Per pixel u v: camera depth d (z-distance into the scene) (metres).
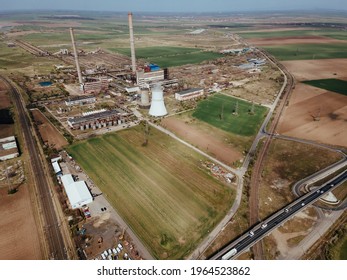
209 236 65.56
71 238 64.19
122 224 68.56
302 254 60.53
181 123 127.12
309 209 73.75
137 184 83.56
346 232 66.00
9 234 65.19
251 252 60.69
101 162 95.62
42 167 92.81
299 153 101.81
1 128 122.25
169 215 71.56
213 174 89.00
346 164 94.62
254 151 103.25
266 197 79.06
